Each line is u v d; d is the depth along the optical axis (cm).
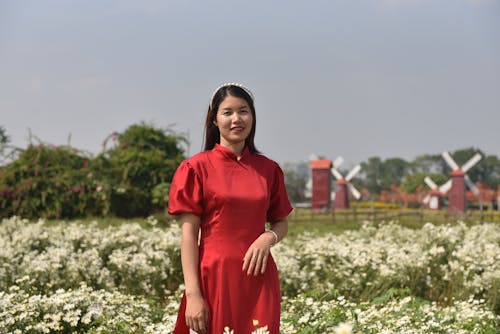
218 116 279
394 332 412
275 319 265
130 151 1956
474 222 1644
